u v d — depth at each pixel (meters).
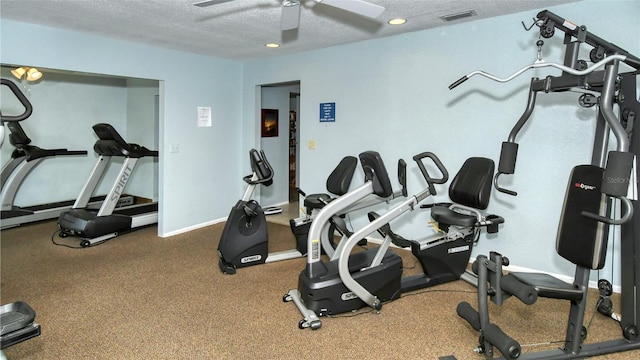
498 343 2.06
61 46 3.84
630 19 2.99
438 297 3.13
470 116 3.82
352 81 4.60
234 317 2.81
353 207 3.31
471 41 3.74
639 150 2.34
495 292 2.26
